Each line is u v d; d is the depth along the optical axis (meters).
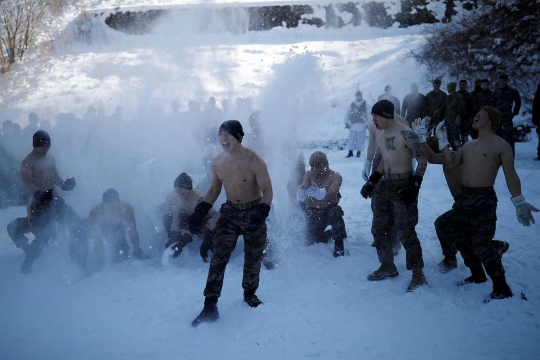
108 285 5.13
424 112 11.54
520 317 4.21
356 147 12.89
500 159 4.59
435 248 6.03
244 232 4.53
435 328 4.12
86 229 5.56
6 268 5.66
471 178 4.67
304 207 6.10
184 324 4.32
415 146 4.76
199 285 5.07
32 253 5.51
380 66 19.64
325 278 5.21
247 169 4.45
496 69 17.53
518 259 5.51
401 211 4.85
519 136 14.81
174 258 5.70
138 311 4.55
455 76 18.22
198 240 6.11
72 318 4.43
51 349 3.92
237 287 5.02
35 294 4.94
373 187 5.06
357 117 12.78
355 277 5.21
